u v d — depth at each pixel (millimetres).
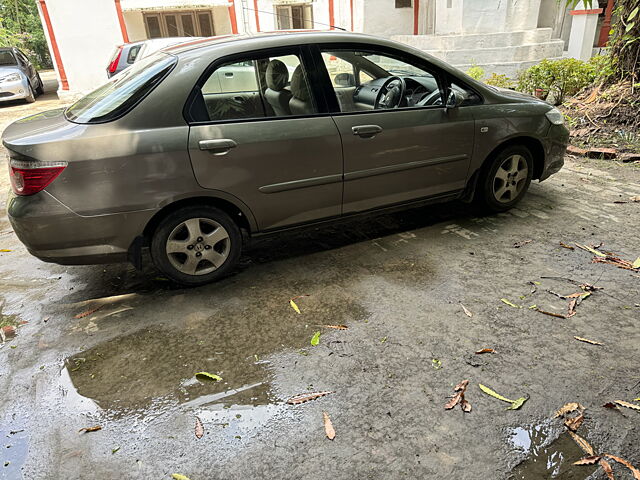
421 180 3646
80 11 12898
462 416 2121
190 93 2854
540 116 3982
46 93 15078
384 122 3350
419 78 3578
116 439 2088
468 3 10758
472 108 3701
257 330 2789
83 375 2486
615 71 6574
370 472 1883
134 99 2795
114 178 2717
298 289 3193
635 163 5336
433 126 3529
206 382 2400
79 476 1919
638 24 6066
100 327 2887
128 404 2279
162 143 2766
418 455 1946
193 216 3018
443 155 3646
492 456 1930
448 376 2357
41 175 2617
